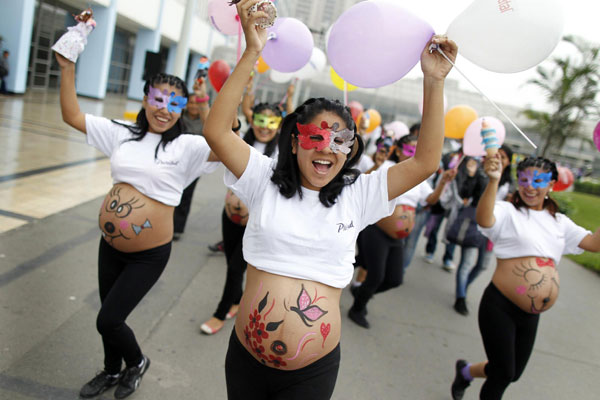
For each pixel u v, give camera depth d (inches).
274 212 64.4
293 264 63.7
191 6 398.3
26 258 150.4
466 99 567.2
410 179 65.7
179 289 154.7
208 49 1146.0
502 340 101.4
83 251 164.6
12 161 262.8
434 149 63.6
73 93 91.7
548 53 65.3
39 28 657.6
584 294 238.7
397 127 235.1
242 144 67.4
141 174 90.5
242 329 66.8
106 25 689.6
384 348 142.6
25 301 125.7
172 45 1002.7
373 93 808.9
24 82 559.8
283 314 62.8
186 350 119.7
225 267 181.0
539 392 132.0
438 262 253.8
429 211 241.6
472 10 64.7
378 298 183.9
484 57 66.9
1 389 91.7
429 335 158.1
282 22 112.3
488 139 98.0
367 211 68.2
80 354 108.6
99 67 703.1
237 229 138.0
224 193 310.5
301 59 116.3
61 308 126.1
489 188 99.1
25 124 379.6
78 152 322.3
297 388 65.7
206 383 107.8
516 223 104.7
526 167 104.6
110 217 90.1
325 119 62.7
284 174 65.4
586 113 684.1
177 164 92.9
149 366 109.6
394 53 65.9
